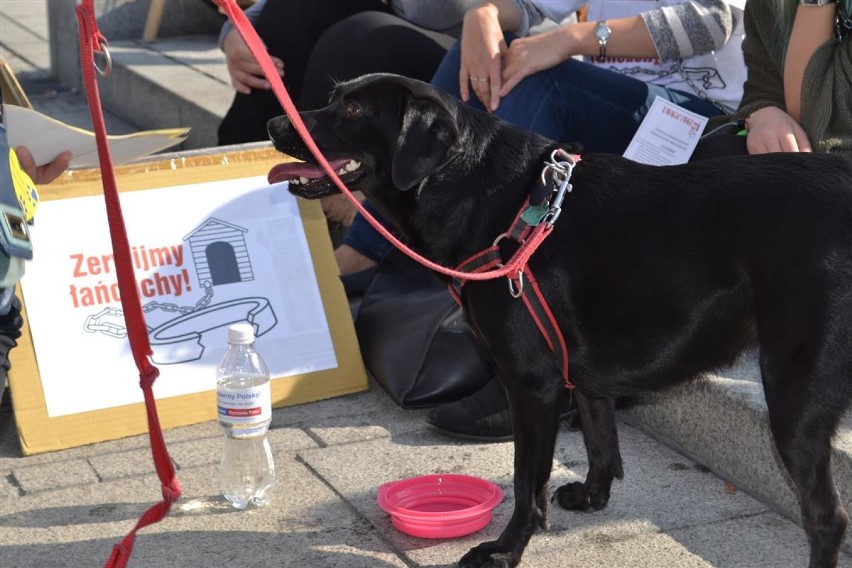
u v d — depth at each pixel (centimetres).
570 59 452
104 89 832
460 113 319
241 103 585
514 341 312
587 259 307
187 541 341
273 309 448
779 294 290
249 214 458
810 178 297
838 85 391
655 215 304
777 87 419
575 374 320
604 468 350
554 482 377
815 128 393
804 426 291
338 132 322
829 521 296
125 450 406
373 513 356
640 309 305
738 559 328
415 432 416
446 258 320
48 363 414
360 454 397
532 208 308
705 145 430
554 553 331
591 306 308
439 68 489
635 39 451
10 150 273
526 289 307
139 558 331
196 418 425
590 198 311
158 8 865
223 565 327
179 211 450
